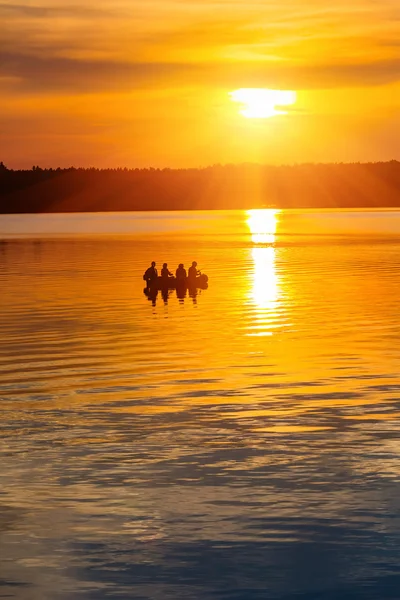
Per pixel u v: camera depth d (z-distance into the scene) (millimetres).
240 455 26469
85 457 26406
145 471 25094
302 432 28875
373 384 36094
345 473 24734
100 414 31453
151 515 21844
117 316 57969
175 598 17797
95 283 81000
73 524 21344
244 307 62375
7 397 34312
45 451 27016
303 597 17797
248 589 18141
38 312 60219
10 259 115250
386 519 21469
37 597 17844
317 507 22250
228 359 41938
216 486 23812
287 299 67125
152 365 40625
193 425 29859
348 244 148250
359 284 78500
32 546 20141
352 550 19812
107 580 18547
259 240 164750
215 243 154500
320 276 86812
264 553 19703
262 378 37469
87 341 47688
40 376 38406
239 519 21547
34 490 23625
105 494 23281
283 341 47219
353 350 44281
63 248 141375
